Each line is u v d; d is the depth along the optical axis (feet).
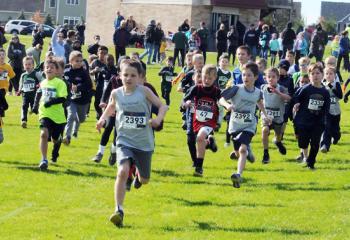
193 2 296.71
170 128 110.32
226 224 56.39
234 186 66.64
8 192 64.23
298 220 58.44
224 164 81.41
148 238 51.67
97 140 95.61
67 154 83.82
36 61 157.69
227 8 302.45
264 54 213.66
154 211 59.77
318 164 84.07
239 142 68.28
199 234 53.21
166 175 74.13
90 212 58.65
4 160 78.69
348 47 201.46
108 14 328.29
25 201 61.57
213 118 72.64
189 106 73.10
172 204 62.23
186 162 81.97
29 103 106.83
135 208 60.44
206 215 58.90
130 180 62.34
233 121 69.56
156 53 205.98
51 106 73.61
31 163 77.41
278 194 67.46
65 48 149.48
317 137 79.36
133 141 55.77
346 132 111.24
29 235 51.90
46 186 66.95
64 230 53.36
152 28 202.69
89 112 124.47
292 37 207.62
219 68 96.37
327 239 53.01
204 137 71.82
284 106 84.43
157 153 87.92
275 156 88.58
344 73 200.54
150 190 66.95
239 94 69.21
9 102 135.64
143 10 314.35
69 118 87.10
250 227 55.72
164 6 306.76
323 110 78.79
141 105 55.47
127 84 55.31
